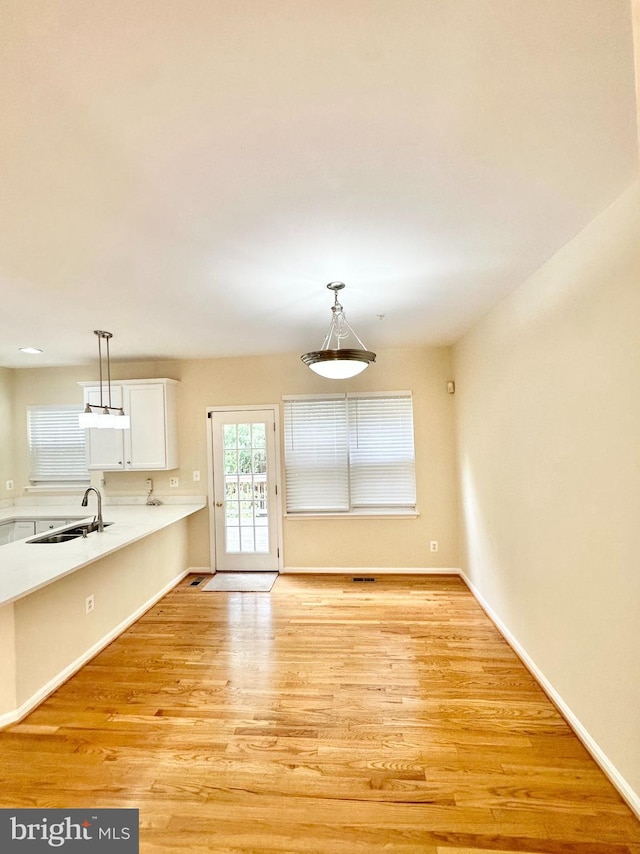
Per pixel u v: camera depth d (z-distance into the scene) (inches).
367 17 35.4
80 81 40.4
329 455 185.3
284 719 89.4
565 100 45.0
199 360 189.5
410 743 81.8
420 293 108.9
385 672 106.7
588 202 67.3
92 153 50.9
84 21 34.6
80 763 77.9
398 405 183.0
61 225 68.8
